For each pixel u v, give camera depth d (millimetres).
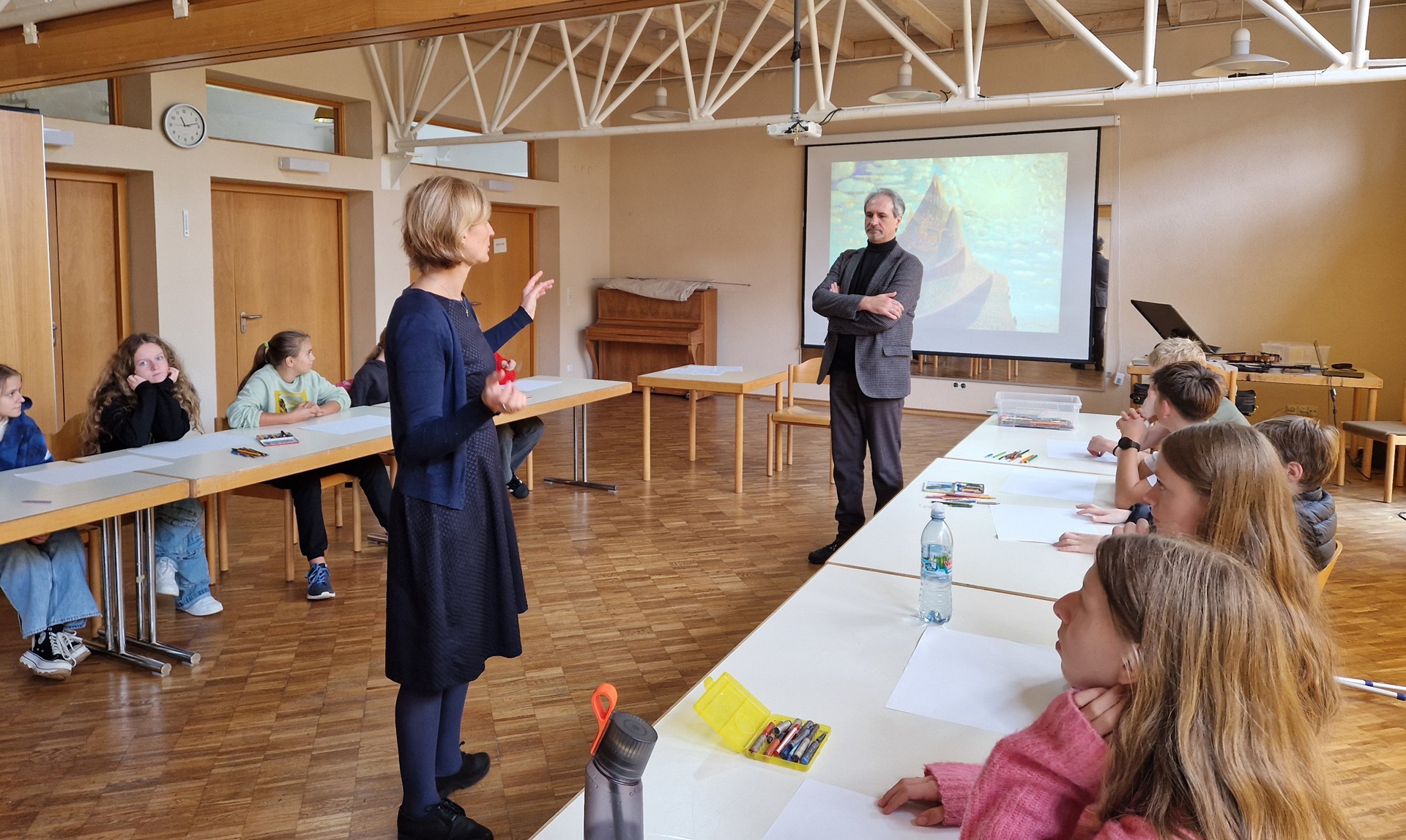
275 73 7020
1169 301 8016
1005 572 2139
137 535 3307
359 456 3584
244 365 7387
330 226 7961
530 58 9242
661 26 8367
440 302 1998
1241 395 5805
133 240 6473
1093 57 8070
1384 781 2459
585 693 3059
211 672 3184
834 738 1375
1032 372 8617
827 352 4238
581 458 6102
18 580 2996
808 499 5656
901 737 1379
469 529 2020
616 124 10344
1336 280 7402
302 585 4066
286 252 7617
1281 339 7629
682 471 6398
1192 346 3506
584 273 10227
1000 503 2764
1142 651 902
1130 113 7980
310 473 3906
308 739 2734
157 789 2453
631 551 4609
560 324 9969
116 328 6520
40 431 3369
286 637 3494
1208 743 851
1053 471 3230
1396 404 7281
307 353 4250
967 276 8781
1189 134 7785
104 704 2945
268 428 3881
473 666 2070
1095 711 977
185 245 6551
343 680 3135
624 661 3311
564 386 5387
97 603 3473
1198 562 916
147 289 6469
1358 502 5816
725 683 1451
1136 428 2826
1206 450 1581
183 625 3607
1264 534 1522
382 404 4621
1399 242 7164
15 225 4035
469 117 8641
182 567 3689
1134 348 8188
